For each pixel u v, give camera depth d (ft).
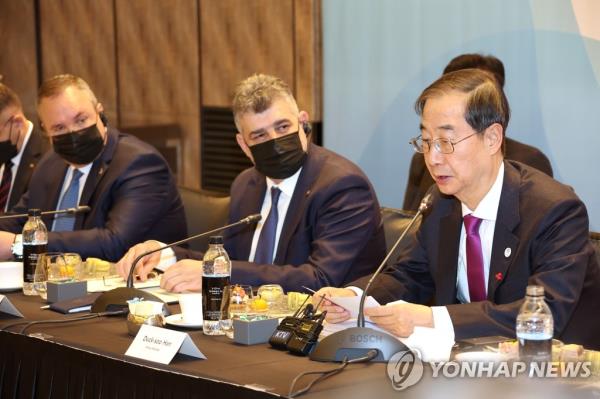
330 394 6.18
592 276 8.54
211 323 8.00
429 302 9.59
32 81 23.32
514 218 8.41
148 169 13.00
